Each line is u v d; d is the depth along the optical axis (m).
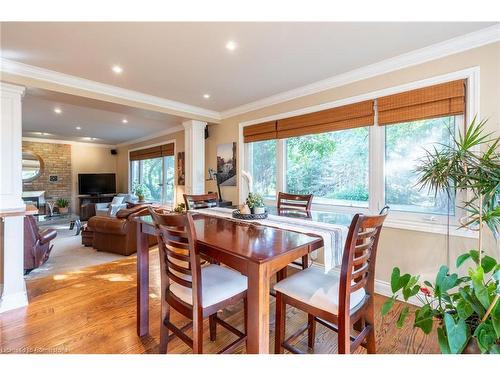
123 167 7.93
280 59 2.38
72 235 5.15
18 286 2.27
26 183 6.67
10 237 2.25
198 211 2.29
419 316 1.39
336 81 2.81
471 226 1.99
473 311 1.24
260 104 3.67
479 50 1.97
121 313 2.14
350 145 2.86
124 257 3.71
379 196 2.56
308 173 3.28
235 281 1.46
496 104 1.91
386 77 2.46
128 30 1.90
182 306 1.38
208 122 4.28
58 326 1.94
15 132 2.41
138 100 3.37
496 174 1.56
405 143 2.43
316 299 1.32
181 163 5.45
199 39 2.03
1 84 2.35
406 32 1.94
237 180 4.12
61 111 4.21
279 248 1.20
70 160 7.41
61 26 1.84
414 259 2.33
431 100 2.18
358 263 1.27
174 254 1.35
